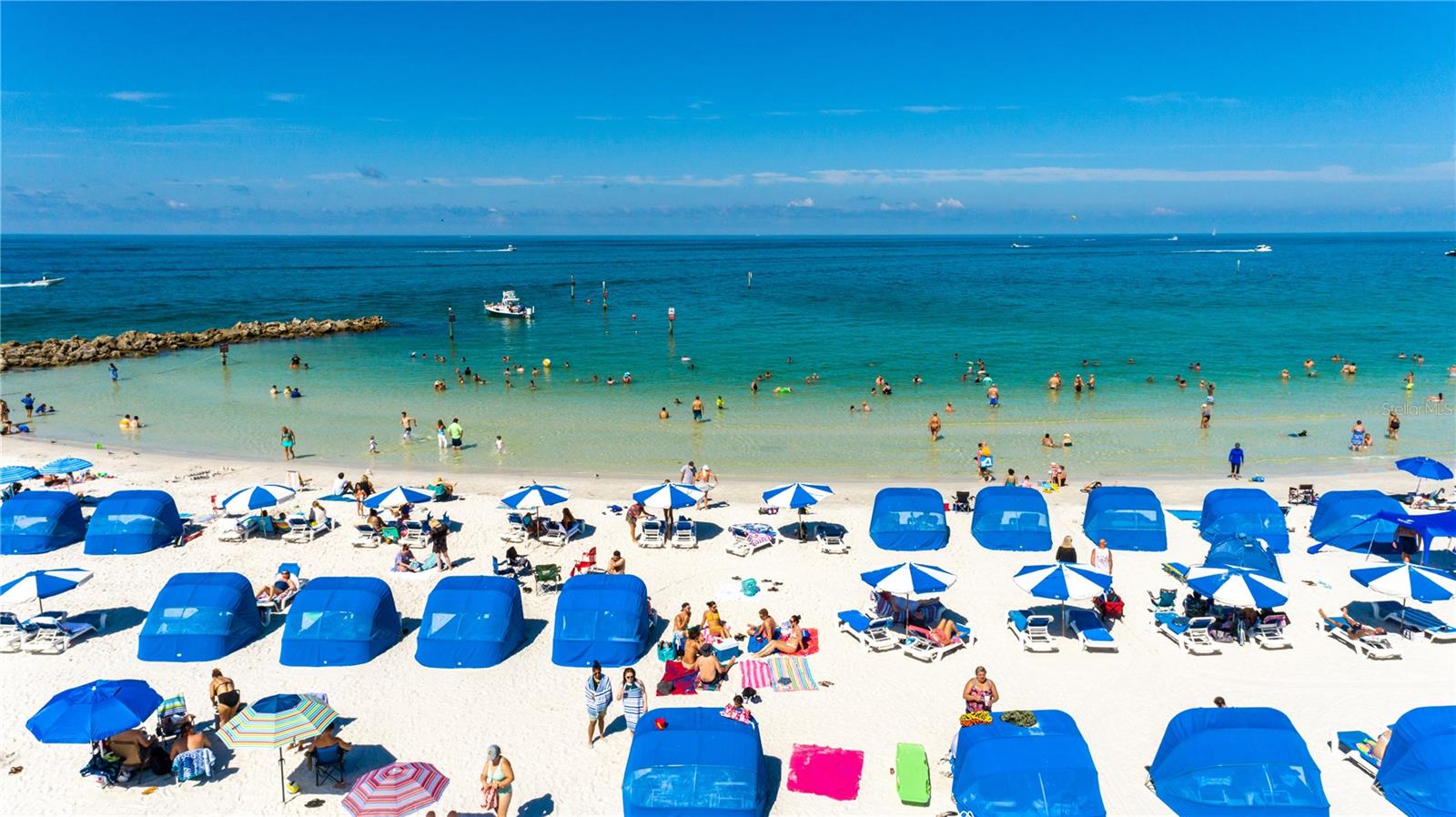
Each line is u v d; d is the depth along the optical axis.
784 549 24.55
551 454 36.12
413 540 24.98
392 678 17.36
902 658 18.08
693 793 12.73
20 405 47.62
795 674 17.39
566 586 18.89
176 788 13.99
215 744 15.10
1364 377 52.66
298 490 29.94
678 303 107.50
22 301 112.06
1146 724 15.60
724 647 18.45
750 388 51.16
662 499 24.38
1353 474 32.16
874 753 14.91
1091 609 20.23
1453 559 23.30
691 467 30.75
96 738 13.24
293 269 188.75
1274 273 159.38
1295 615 19.75
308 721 13.46
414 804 12.24
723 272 179.12
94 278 156.75
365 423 42.31
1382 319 80.94
